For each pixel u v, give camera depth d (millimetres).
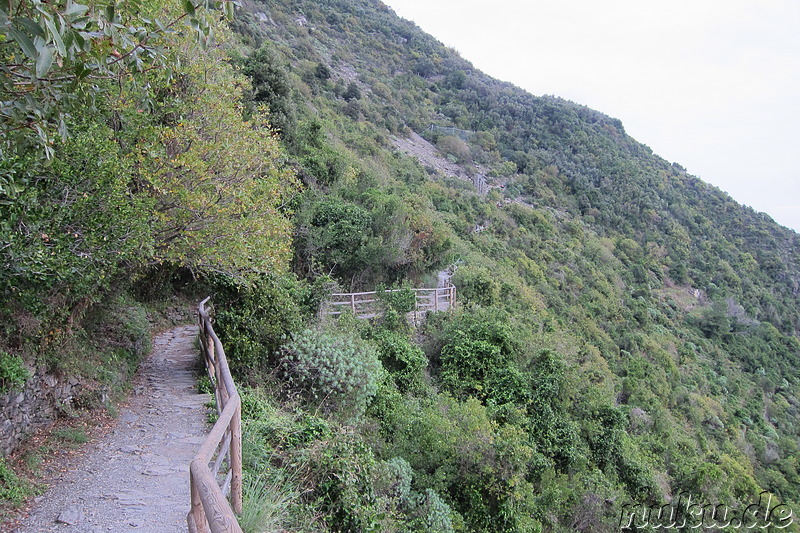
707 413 32344
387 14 115375
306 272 17734
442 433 9781
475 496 9562
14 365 5035
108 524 3961
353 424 8555
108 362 7551
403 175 41625
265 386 8289
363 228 18703
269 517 4055
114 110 7098
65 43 2748
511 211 54188
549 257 47625
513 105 94062
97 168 5805
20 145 3713
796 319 61188
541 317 28156
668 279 61719
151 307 12664
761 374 46906
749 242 77188
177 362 9617
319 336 9445
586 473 13727
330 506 5602
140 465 5156
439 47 113500
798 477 28984
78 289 6137
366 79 76500
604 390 19781
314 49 69250
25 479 4574
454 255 25031
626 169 80625
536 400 14445
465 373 15000
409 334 15945
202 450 2652
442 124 80375
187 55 8812
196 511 2605
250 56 24141
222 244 7711
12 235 4812
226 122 8859
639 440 19109
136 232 6211
